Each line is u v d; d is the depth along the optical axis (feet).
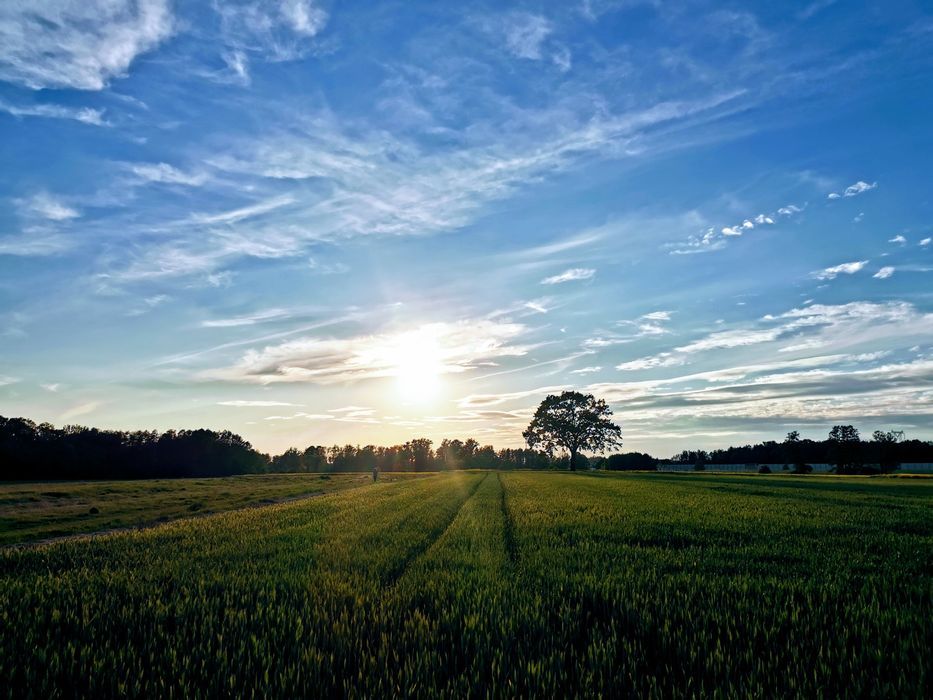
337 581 36.47
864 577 38.19
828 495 128.16
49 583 36.76
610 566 42.11
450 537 61.87
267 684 19.61
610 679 20.49
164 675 21.03
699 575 38.42
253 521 78.64
